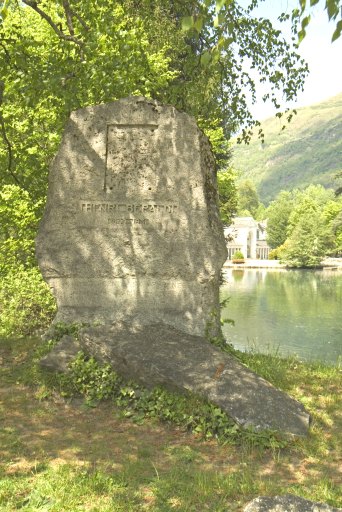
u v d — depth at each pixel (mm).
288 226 105750
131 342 7703
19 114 13172
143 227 8812
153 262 8766
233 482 5000
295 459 5688
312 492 4922
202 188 8734
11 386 7715
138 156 8852
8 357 8906
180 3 12219
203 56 4738
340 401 7355
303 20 4344
